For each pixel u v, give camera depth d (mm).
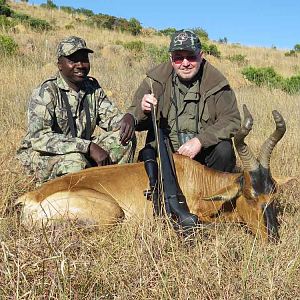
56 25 16547
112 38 15367
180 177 2391
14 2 19875
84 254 1861
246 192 2125
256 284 1772
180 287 1736
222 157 2588
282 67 15898
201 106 2602
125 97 5680
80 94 2662
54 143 2496
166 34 20500
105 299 1673
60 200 2156
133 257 1886
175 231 2068
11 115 4277
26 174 2676
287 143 3830
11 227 2078
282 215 2500
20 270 1657
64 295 1576
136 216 2174
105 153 2529
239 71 11312
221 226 2191
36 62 8078
